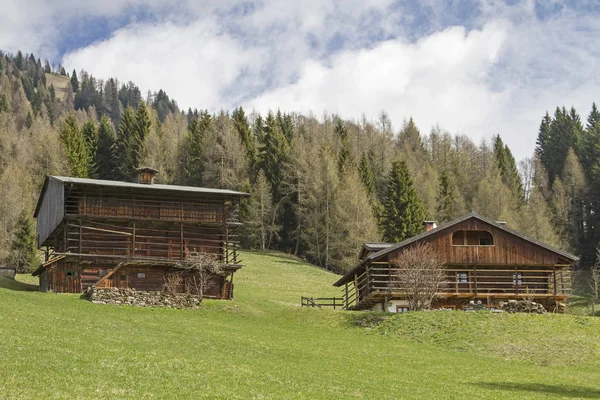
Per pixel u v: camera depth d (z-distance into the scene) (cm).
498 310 4994
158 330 3834
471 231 5903
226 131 12562
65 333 3192
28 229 7806
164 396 2170
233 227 6291
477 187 12950
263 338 3972
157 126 14388
